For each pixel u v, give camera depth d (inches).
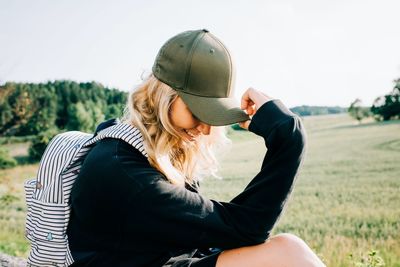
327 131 1659.7
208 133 75.6
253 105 79.5
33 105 1556.3
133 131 70.6
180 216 67.4
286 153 70.2
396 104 1759.4
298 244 73.2
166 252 73.3
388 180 899.4
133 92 74.6
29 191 76.6
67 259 72.4
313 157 1246.9
